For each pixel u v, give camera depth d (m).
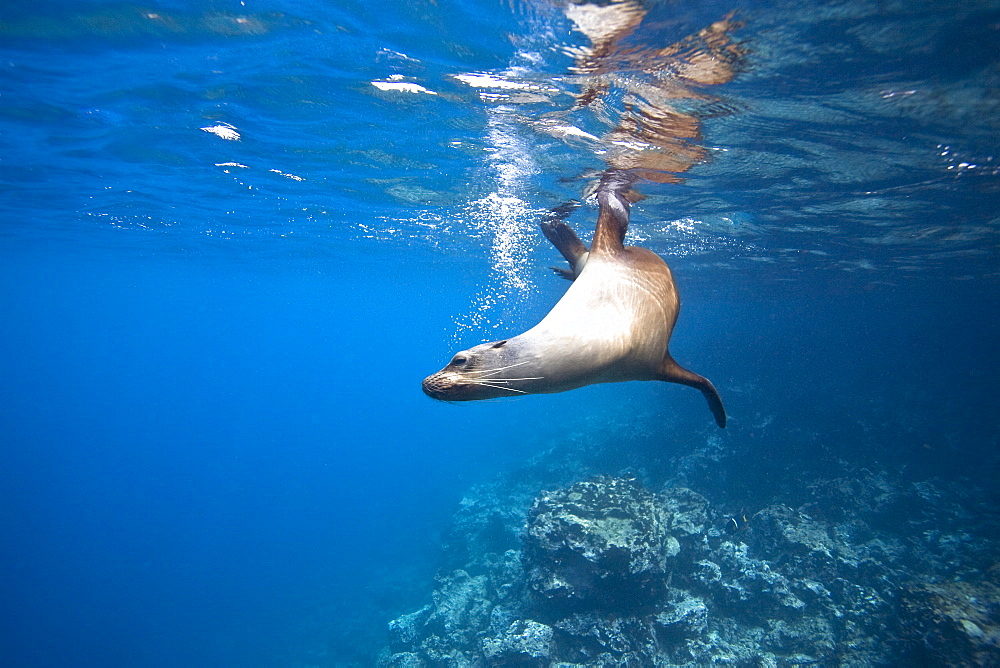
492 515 23.23
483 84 8.54
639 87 7.85
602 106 8.70
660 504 14.43
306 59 8.28
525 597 14.26
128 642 28.42
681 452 24.94
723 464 22.03
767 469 21.33
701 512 16.50
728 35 6.30
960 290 31.34
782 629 12.50
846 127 8.96
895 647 11.04
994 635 9.77
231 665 24.48
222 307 89.25
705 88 7.72
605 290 3.27
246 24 7.38
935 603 10.70
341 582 30.44
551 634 11.78
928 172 11.02
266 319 120.62
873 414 25.64
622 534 11.68
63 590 36.16
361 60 8.21
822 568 14.14
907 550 15.48
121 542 44.53
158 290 62.59
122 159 13.79
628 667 10.88
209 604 31.31
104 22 7.38
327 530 40.12
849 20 5.91
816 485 19.31
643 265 3.68
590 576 11.59
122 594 34.41
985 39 6.20
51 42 7.92
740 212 15.59
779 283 32.44
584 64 7.29
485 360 2.69
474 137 11.20
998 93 7.50
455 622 15.55
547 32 6.62
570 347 2.82
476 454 49.22
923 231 16.56
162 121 11.05
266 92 9.52
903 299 37.62
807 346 35.28
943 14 5.74
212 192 17.38
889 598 12.70
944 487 18.61
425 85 8.88
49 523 51.84
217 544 41.03
